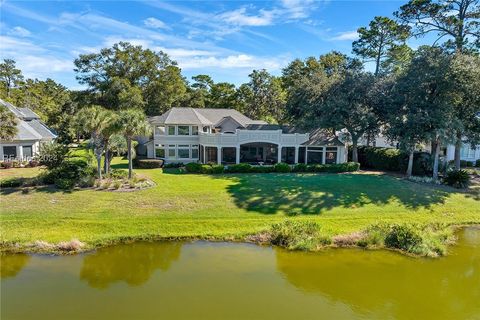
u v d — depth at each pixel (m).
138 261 16.41
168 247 18.11
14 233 18.28
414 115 30.09
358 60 43.19
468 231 21.61
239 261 16.61
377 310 12.63
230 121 43.06
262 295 13.48
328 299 13.32
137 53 56.53
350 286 14.41
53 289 13.57
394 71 42.38
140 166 37.38
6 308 12.11
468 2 34.94
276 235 18.94
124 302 12.69
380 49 46.47
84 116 27.03
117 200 23.23
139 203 22.91
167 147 40.84
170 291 13.61
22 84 88.50
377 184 29.52
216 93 76.19
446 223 22.55
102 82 54.59
